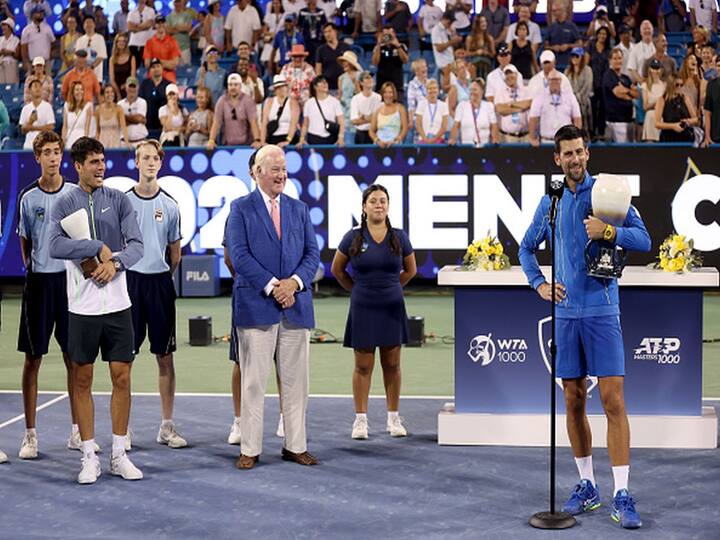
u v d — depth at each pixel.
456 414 7.57
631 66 15.80
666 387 7.45
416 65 15.45
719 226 14.59
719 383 9.60
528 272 6.19
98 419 8.36
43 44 18.80
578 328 5.88
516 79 15.39
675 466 6.88
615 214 5.62
